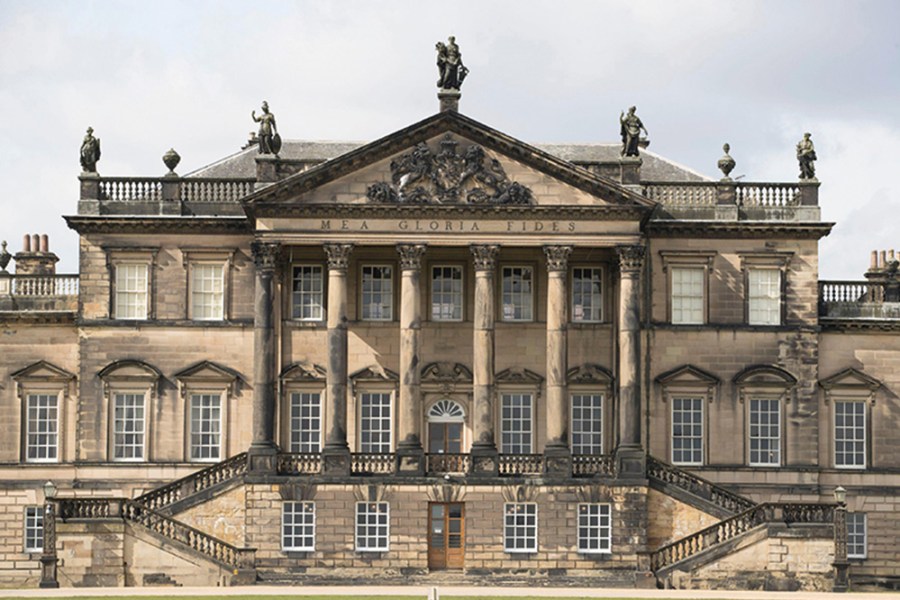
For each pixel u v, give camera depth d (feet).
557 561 272.31
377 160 279.08
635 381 277.44
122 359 293.84
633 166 287.48
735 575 254.27
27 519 299.79
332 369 276.41
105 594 227.20
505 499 273.13
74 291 308.19
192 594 227.40
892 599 230.68
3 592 232.73
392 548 272.10
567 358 289.74
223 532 274.16
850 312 305.94
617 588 257.96
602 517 273.95
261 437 275.59
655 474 279.28
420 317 281.95
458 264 295.28
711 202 299.17
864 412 302.25
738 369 296.10
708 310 296.92
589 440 293.43
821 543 253.85
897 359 303.48
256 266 278.67
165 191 297.12
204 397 294.87
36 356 303.27
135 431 294.05
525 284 295.89
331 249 278.05
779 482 294.46
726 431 295.07
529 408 294.05
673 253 296.92
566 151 320.50
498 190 278.46
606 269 295.28
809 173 299.79
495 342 293.84
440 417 292.81
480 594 231.30
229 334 294.87
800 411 295.89
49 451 301.63
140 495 287.28
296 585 259.19
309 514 272.92
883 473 300.61
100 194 297.33
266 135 287.07
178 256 295.89
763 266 298.15
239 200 277.44
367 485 272.92
